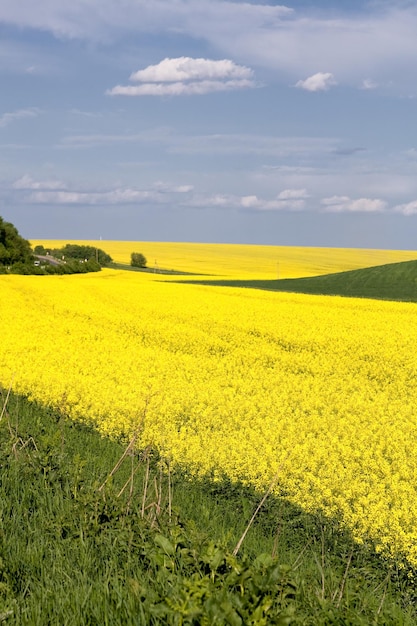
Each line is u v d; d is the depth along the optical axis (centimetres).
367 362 2175
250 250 16812
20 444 810
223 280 8075
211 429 1286
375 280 6925
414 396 1728
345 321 3203
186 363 2061
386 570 727
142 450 1095
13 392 1489
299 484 926
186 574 424
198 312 3578
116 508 564
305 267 13012
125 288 5466
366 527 796
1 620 364
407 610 609
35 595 412
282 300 4522
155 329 2919
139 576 445
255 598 331
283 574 370
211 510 850
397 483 970
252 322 3158
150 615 360
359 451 1123
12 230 12200
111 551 496
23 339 2536
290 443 1140
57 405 1348
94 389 1534
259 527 822
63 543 514
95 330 2875
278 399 1509
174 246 17738
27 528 558
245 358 2220
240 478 979
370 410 1468
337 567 679
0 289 5228
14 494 645
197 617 316
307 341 2602
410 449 1166
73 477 670
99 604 385
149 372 1888
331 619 352
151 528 527
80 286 5694
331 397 1603
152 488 822
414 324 3128
